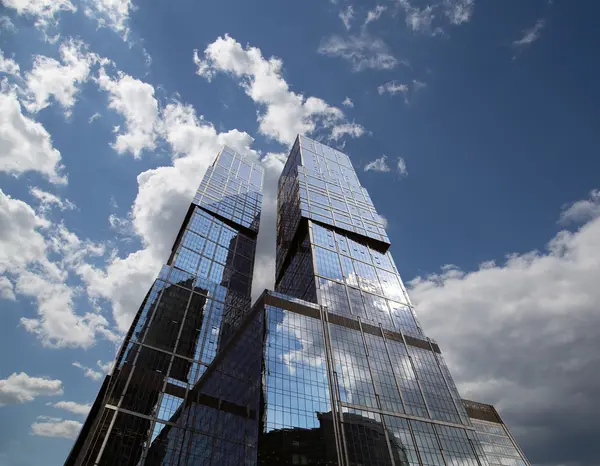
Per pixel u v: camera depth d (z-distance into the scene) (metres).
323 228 134.62
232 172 194.25
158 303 112.81
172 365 100.12
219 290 130.12
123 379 90.94
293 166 178.00
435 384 90.56
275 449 59.81
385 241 143.12
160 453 80.19
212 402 84.31
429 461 71.56
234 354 85.25
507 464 118.56
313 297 103.44
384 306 111.50
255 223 173.12
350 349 86.06
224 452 70.62
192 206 159.00
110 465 75.44
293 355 75.94
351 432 68.38
